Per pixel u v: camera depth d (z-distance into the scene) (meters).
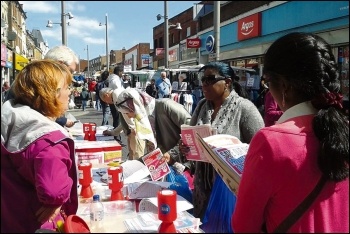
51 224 1.50
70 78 1.76
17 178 1.43
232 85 2.13
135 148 3.30
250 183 1.06
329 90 1.07
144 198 1.84
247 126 2.00
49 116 1.67
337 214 1.07
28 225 1.42
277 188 1.04
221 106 2.07
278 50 1.12
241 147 1.63
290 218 1.04
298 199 1.03
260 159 1.05
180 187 2.09
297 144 1.04
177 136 2.74
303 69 1.07
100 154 2.77
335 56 1.11
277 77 1.13
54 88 1.64
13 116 1.48
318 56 1.06
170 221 1.33
